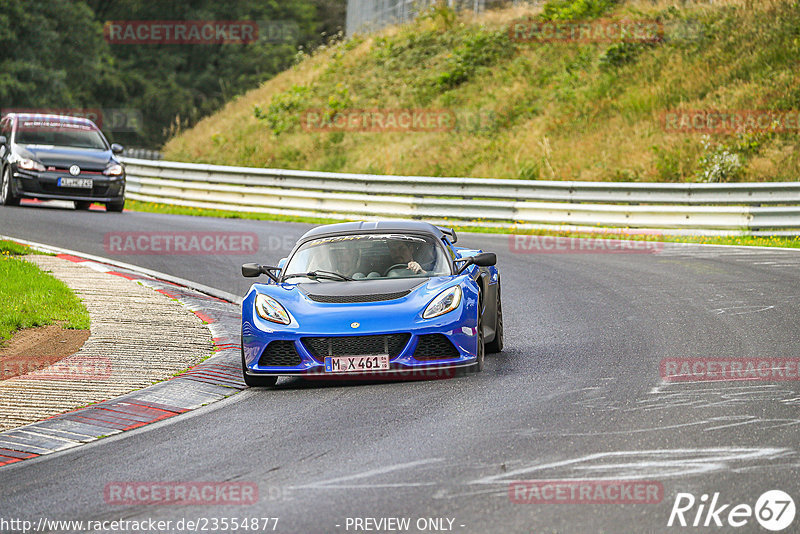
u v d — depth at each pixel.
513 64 125.00
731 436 21.08
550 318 39.81
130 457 22.08
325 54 156.00
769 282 46.62
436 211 81.44
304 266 32.34
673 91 103.31
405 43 143.50
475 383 27.97
